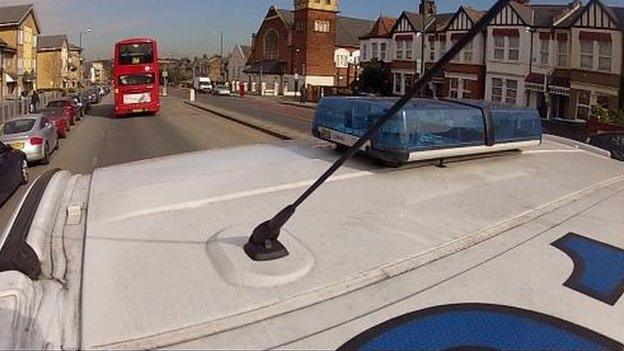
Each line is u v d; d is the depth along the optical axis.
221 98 60.06
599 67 27.06
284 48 69.75
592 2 27.16
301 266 2.83
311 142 6.39
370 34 49.19
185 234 3.30
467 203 4.05
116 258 2.97
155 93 32.38
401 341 2.27
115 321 2.36
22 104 31.42
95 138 21.89
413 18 43.22
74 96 34.56
